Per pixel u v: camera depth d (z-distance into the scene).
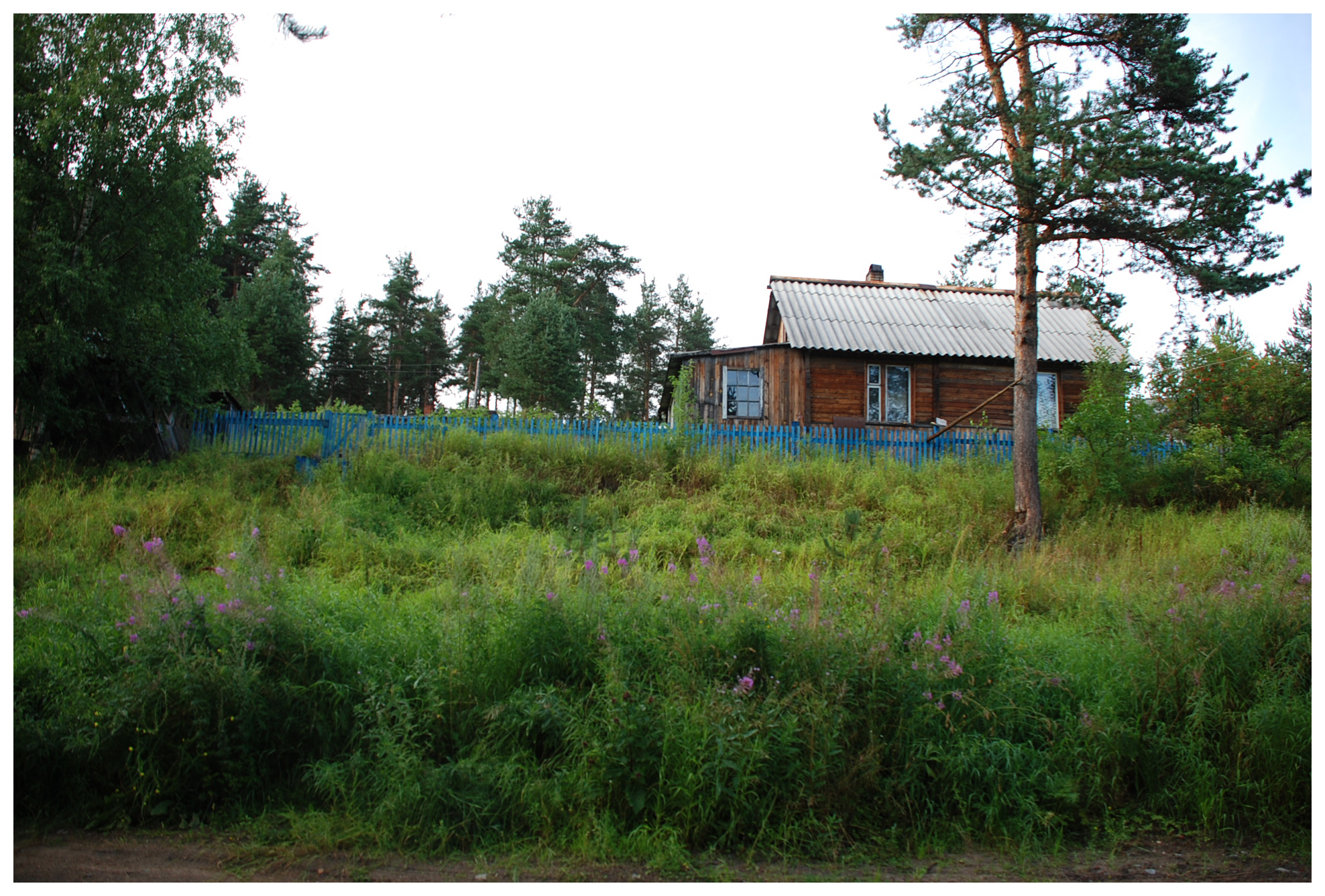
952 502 12.61
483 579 6.67
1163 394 16.59
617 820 3.92
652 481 13.13
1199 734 4.57
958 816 4.18
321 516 10.05
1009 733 4.56
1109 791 4.38
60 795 4.09
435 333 47.16
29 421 11.81
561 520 11.58
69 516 9.46
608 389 51.56
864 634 4.76
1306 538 9.88
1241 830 4.24
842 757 4.12
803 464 14.04
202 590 5.71
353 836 3.81
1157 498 13.91
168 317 13.36
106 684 4.34
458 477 12.62
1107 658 5.29
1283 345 16.75
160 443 13.51
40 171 11.50
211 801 4.06
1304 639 5.00
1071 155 10.68
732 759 3.97
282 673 4.48
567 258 44.59
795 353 21.02
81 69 11.98
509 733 4.36
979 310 23.58
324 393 44.53
